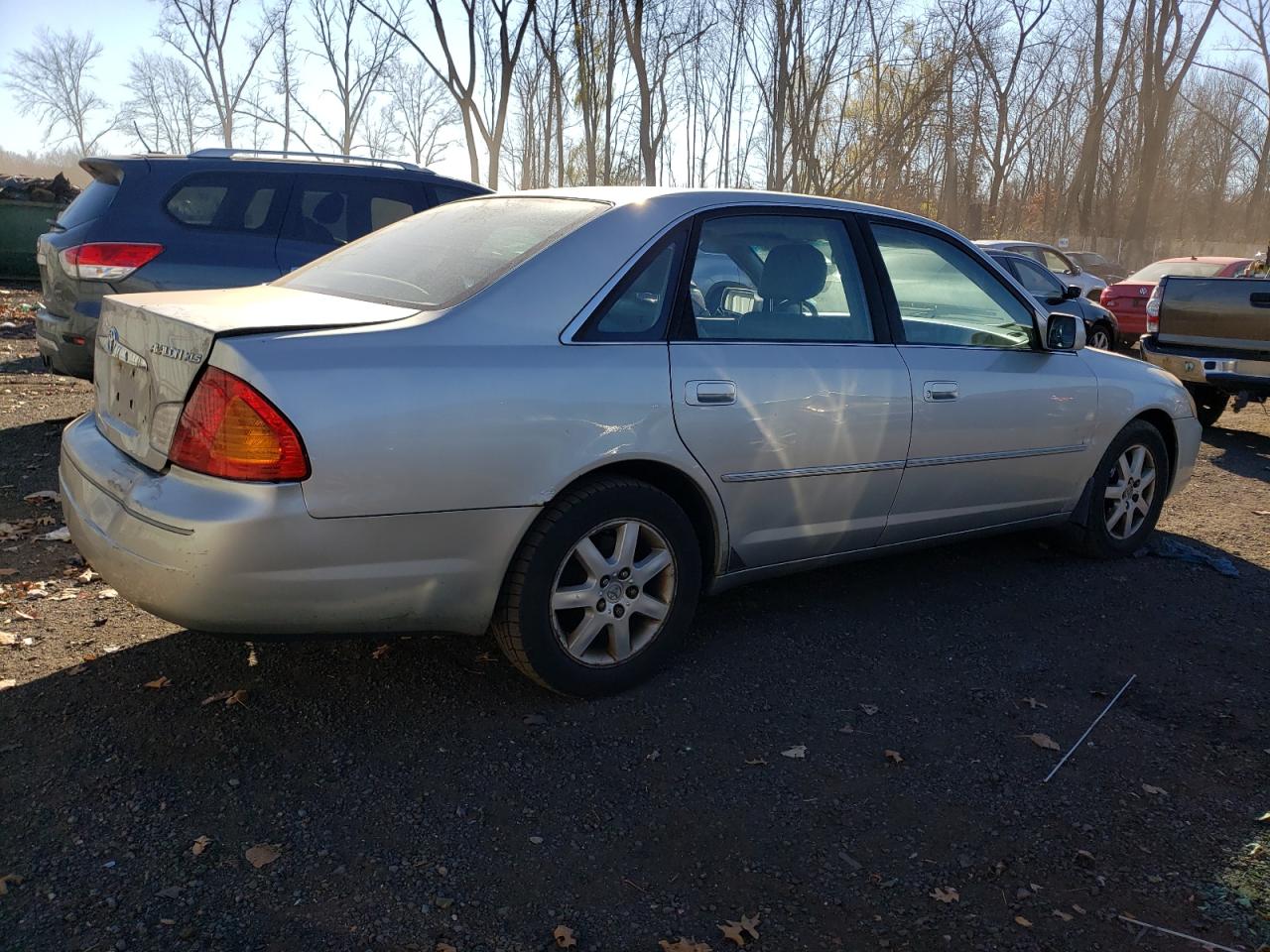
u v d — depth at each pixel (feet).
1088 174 115.14
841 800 9.23
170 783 8.93
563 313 10.18
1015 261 37.93
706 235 11.49
